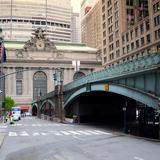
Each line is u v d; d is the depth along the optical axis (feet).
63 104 243.60
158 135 104.88
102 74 137.18
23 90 535.60
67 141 94.12
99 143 88.02
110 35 362.74
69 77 544.21
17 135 119.65
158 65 91.86
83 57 555.28
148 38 273.33
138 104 169.99
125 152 68.08
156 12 255.29
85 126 178.09
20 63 533.96
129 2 334.65
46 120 300.40
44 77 545.44
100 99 208.54
